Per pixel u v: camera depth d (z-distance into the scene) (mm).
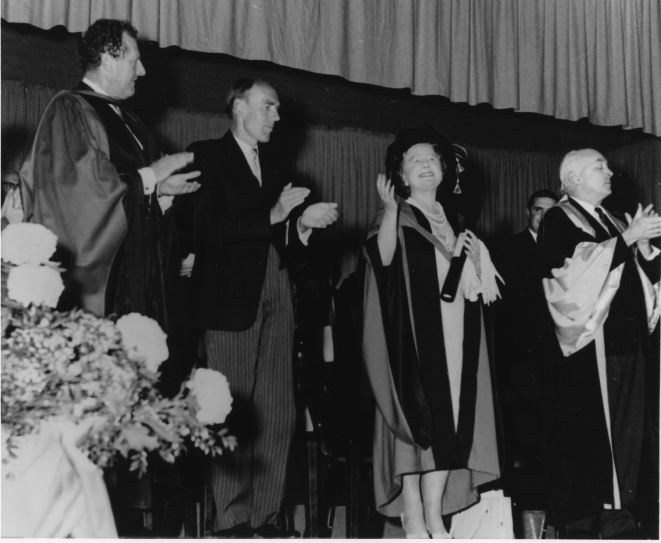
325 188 8578
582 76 7949
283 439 4809
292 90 8242
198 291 4840
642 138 9320
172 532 4977
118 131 4770
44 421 3211
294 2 6949
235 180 5012
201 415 3369
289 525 5398
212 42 6633
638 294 5371
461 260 5023
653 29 8203
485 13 7648
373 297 4938
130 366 3229
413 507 4746
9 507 3176
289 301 4965
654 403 5301
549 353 5348
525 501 5465
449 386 4836
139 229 4590
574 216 5504
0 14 6102
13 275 3182
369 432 5156
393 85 7297
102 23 4883
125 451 3152
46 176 4523
